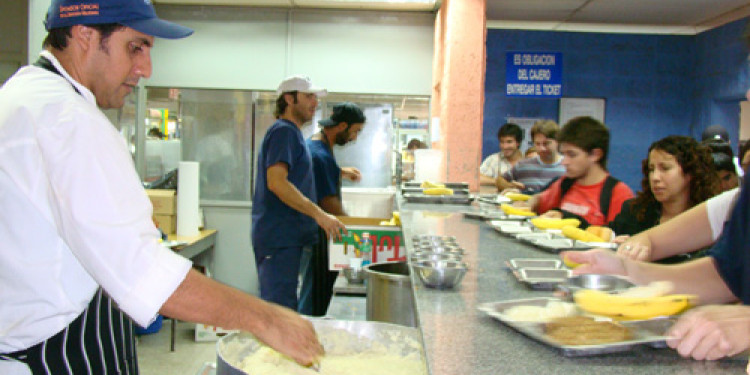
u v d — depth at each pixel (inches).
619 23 247.0
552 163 173.6
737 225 41.8
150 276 33.8
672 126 263.0
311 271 137.6
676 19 236.1
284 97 122.7
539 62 226.4
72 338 39.8
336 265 114.4
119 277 33.6
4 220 36.1
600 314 34.0
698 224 55.7
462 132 168.4
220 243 214.1
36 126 35.2
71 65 40.3
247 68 214.1
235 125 215.0
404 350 49.9
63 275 37.9
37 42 133.1
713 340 28.5
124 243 33.6
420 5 203.5
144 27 40.3
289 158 116.0
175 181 192.9
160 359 146.1
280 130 117.1
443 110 179.3
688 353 28.9
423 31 215.3
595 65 261.0
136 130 214.2
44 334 38.4
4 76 156.7
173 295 34.4
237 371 38.4
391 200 161.9
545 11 230.1
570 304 37.2
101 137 35.7
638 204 87.0
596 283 43.3
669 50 259.9
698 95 256.2
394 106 220.8
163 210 179.5
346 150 215.0
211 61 213.9
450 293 43.6
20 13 154.6
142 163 215.3
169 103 216.2
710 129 176.9
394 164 216.4
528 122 262.7
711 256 44.9
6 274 36.9
